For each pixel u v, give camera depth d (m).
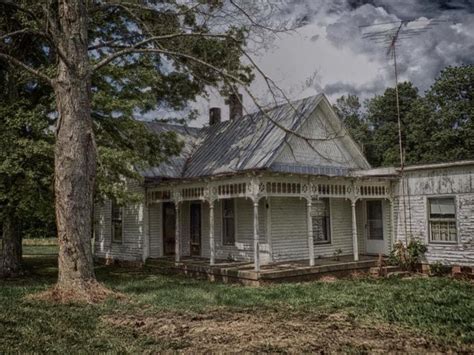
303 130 16.92
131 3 13.20
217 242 17.88
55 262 21.44
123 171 14.43
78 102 10.85
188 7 13.60
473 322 7.93
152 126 21.12
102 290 10.57
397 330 7.46
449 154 40.38
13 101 14.57
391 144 47.41
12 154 12.72
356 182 16.12
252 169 13.21
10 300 10.22
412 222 16.52
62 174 10.62
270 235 15.89
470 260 14.67
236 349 6.39
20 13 13.57
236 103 19.75
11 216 14.89
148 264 17.86
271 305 9.73
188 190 16.11
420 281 13.55
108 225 21.08
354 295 10.90
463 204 14.95
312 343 6.67
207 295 11.05
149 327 7.70
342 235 18.48
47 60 15.88
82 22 11.12
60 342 6.83
